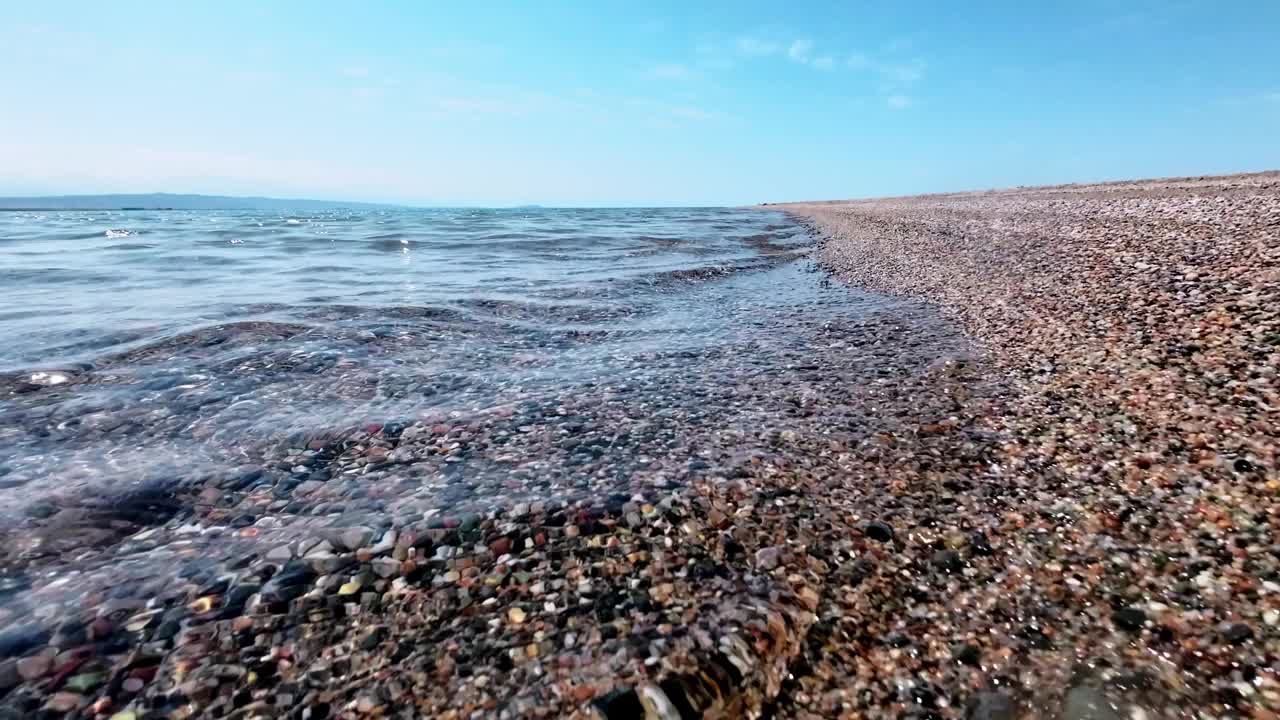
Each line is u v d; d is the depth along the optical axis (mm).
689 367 8648
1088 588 3734
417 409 6938
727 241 30312
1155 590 3650
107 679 3195
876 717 2986
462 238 32812
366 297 13680
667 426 6434
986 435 5922
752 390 7559
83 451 5832
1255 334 6922
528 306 13039
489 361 8945
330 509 4828
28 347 8961
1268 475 4535
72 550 4301
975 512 4648
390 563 4133
